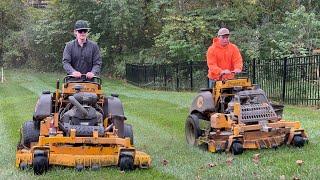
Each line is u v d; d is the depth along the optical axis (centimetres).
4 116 1656
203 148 994
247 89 990
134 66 3375
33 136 887
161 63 3186
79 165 793
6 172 789
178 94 2392
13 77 4003
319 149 905
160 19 3644
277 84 1827
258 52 2656
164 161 884
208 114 1030
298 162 800
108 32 3934
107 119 891
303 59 1712
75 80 939
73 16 3912
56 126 843
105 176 759
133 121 1477
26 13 5103
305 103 1680
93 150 813
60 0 4075
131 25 3759
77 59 941
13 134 1248
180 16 3062
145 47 3912
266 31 2839
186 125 1074
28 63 4844
